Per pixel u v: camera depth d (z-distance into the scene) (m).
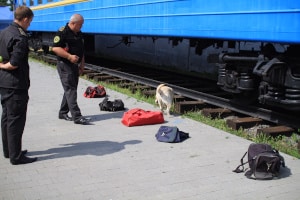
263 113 6.40
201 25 6.91
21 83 4.54
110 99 8.60
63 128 6.31
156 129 6.23
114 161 4.78
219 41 8.42
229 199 3.76
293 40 5.27
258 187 4.03
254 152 4.32
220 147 5.30
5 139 4.84
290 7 5.26
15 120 4.58
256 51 6.52
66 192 3.92
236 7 6.13
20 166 4.65
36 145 5.43
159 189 3.98
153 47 15.24
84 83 10.71
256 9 5.78
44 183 4.15
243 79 6.54
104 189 3.99
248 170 4.45
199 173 4.39
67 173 4.42
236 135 5.93
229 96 8.38
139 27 8.76
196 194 3.86
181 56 13.47
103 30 10.41
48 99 8.68
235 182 4.15
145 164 4.68
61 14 13.16
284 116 6.00
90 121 6.75
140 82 9.98
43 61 16.72
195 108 7.47
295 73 5.63
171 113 7.34
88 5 11.14
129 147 5.31
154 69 13.05
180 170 4.48
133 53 16.70
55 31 13.94
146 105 7.93
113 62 15.82
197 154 5.02
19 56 4.41
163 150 5.18
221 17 6.45
